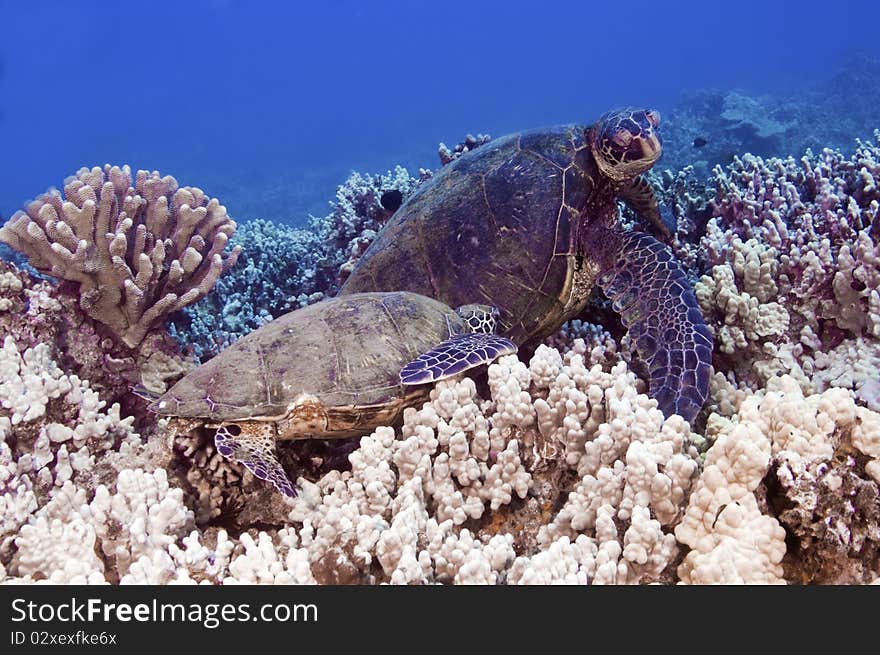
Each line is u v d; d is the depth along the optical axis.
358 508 1.02
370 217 2.24
